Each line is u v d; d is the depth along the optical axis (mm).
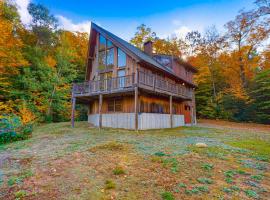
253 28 22938
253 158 5652
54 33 24625
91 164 4914
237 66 24781
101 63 16141
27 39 21328
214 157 5598
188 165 4820
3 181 3963
